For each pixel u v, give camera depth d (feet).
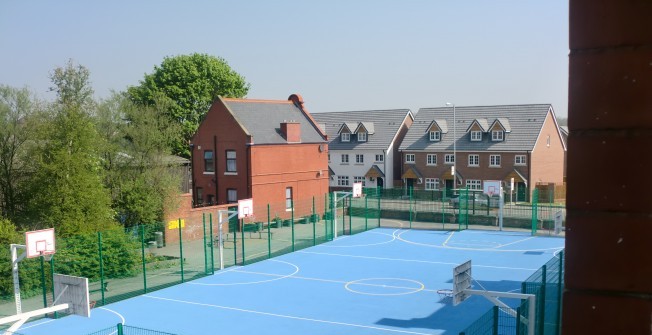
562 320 8.62
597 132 8.24
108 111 143.43
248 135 154.51
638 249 7.98
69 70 134.51
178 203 137.28
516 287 94.53
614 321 8.18
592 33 8.16
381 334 72.95
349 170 244.42
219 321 79.61
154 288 97.71
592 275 8.32
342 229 158.51
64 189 104.68
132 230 112.06
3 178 124.77
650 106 7.86
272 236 147.54
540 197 198.18
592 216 8.29
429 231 154.81
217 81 227.81
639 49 7.90
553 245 132.26
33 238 79.82
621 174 8.06
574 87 8.36
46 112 123.95
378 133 242.58
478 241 138.82
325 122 264.52
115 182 134.82
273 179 162.09
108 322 79.66
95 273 101.96
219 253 115.55
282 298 91.09
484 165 212.02
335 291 94.94
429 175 224.94
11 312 84.43
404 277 104.17
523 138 206.69
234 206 153.28
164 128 152.66
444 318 79.30
